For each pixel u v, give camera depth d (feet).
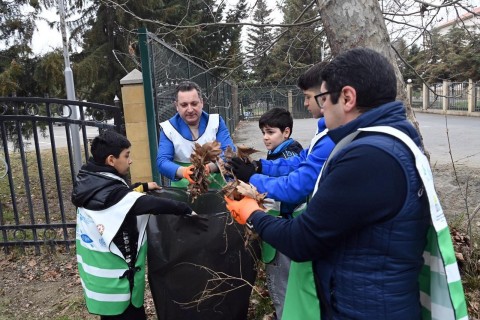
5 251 14.94
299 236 4.64
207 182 7.58
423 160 4.47
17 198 23.30
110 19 28.58
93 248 7.84
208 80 30.91
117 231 7.55
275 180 6.43
